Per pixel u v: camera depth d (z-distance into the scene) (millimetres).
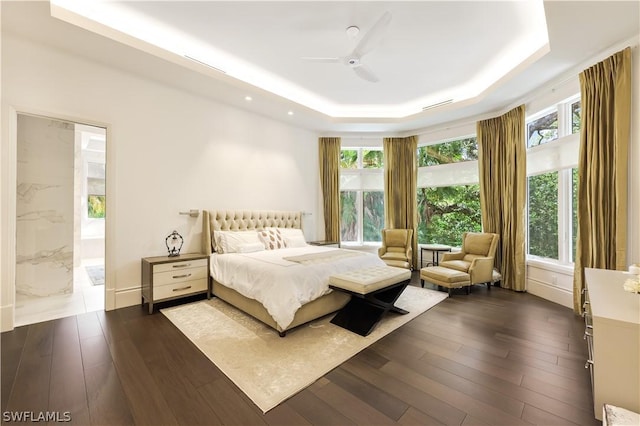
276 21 2760
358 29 2848
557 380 1922
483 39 3018
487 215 4789
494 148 4715
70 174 3945
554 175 3900
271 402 1687
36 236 3729
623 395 1437
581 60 3092
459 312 3291
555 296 3676
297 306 2607
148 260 3305
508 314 3221
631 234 2703
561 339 2559
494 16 2646
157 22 2791
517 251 4215
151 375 1959
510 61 3482
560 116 3688
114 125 3320
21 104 2754
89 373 1975
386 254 5445
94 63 3178
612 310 1540
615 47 2791
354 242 6297
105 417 1559
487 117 4820
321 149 5973
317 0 2461
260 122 4902
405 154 5969
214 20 2752
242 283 3037
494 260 4621
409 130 5836
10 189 2693
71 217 3955
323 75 3885
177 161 3867
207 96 4129
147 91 3582
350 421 1541
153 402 1684
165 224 3754
